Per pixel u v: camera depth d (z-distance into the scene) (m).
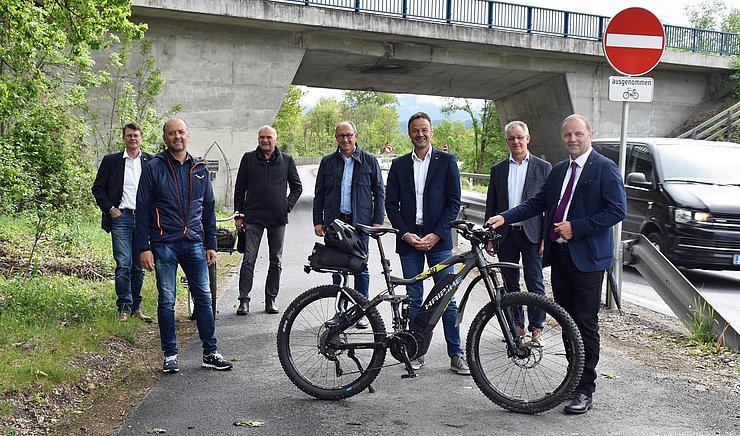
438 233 6.19
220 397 5.46
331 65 28.41
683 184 11.27
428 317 5.40
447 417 5.00
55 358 5.84
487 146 54.66
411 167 6.35
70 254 10.62
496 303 5.20
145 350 6.82
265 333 7.60
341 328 5.45
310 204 28.20
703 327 6.99
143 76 22.30
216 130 24.48
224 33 24.30
